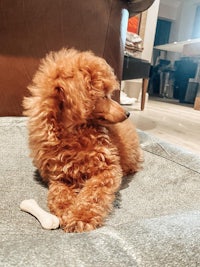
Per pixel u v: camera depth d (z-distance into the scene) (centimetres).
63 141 70
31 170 91
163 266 40
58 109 68
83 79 66
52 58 77
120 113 72
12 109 136
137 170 101
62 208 66
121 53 150
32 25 131
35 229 60
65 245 44
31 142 76
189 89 527
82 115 66
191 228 48
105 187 69
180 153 106
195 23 638
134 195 85
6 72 131
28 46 132
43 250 42
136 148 99
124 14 147
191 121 281
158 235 46
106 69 71
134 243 44
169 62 634
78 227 60
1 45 127
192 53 404
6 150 104
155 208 78
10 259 39
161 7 632
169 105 438
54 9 133
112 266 39
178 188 91
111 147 76
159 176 97
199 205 81
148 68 279
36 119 71
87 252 42
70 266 39
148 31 424
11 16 126
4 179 82
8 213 65
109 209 69
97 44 143
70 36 139
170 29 661
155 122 252
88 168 71
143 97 340
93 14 139
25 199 73
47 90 68
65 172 70
